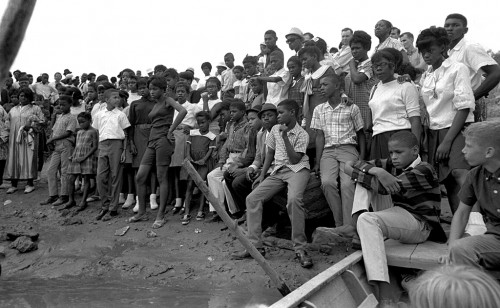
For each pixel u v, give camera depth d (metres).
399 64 4.74
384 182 3.94
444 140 4.16
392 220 3.83
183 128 6.75
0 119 8.22
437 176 4.13
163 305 4.25
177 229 6.13
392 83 4.69
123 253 5.66
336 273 3.28
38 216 7.23
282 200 5.43
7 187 8.65
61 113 8.02
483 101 6.20
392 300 3.73
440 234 4.09
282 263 4.87
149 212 6.82
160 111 6.26
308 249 5.10
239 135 6.06
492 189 3.05
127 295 4.57
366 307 3.28
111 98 6.86
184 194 7.02
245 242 3.80
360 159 5.04
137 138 6.88
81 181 8.30
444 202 6.32
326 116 5.10
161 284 4.80
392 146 3.96
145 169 6.38
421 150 4.84
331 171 4.95
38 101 10.84
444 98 4.32
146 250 5.65
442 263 3.42
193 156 6.48
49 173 7.69
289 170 5.02
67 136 7.54
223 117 6.97
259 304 4.14
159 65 9.09
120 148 6.81
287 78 6.15
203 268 5.02
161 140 6.20
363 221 3.79
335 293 3.25
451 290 1.19
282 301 2.71
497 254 2.91
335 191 4.89
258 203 5.01
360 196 4.15
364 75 5.37
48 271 5.45
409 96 4.55
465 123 4.21
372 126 5.01
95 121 7.15
